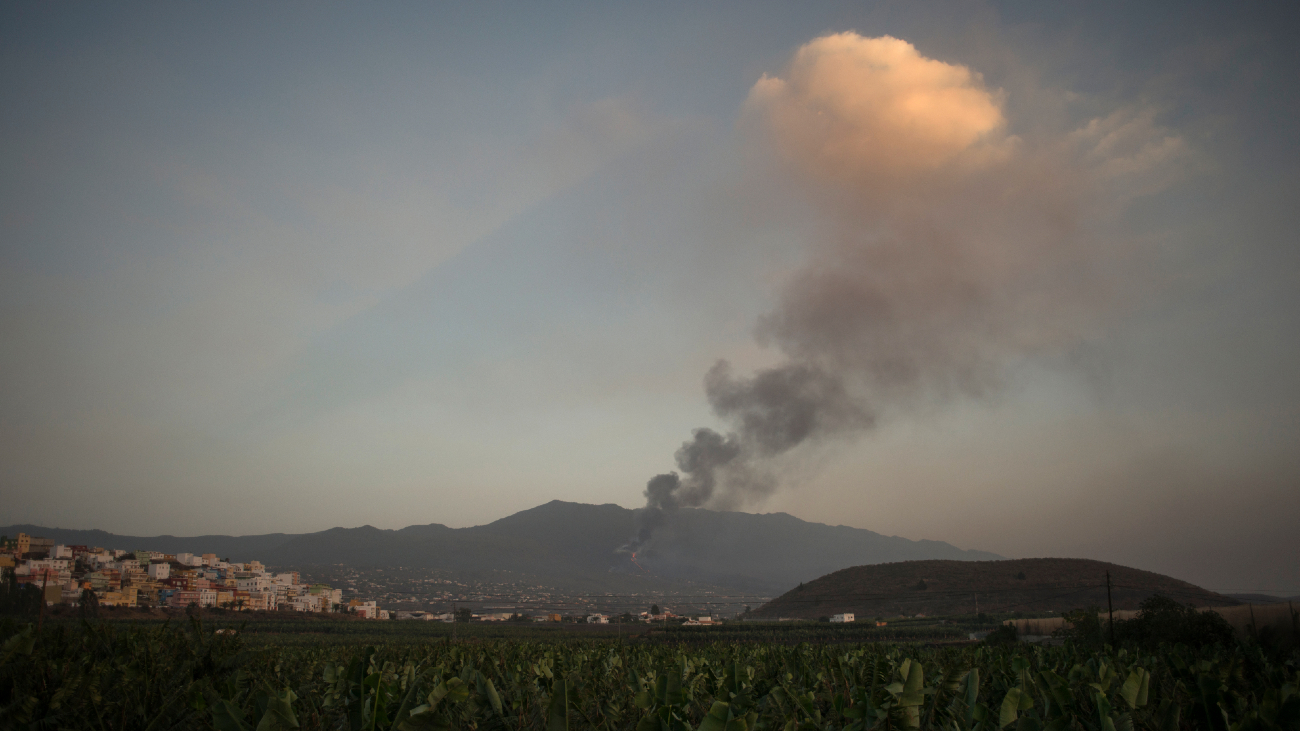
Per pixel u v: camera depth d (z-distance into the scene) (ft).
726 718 26.71
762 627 449.06
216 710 28.14
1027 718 30.81
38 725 30.94
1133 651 91.40
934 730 36.27
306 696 38.11
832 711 39.83
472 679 39.32
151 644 42.32
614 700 39.75
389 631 474.49
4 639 41.81
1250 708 32.96
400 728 26.27
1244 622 119.85
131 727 33.96
